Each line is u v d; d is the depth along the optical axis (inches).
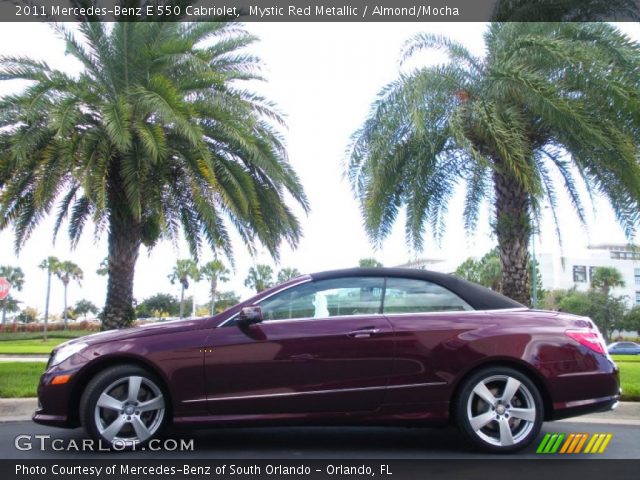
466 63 438.6
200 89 492.7
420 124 385.4
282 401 210.2
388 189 449.1
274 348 212.4
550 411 214.2
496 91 410.9
